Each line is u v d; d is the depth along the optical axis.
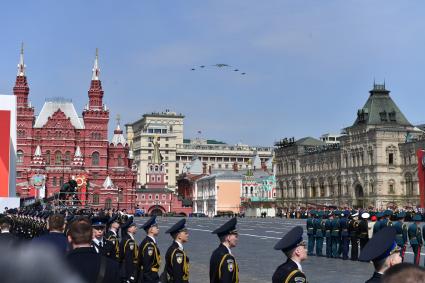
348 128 182.00
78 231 10.45
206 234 81.44
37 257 7.07
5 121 84.31
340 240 44.44
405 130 170.38
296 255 12.30
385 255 9.48
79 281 7.27
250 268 38.31
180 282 17.78
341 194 185.62
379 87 177.75
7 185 83.62
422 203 114.12
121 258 22.53
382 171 167.75
